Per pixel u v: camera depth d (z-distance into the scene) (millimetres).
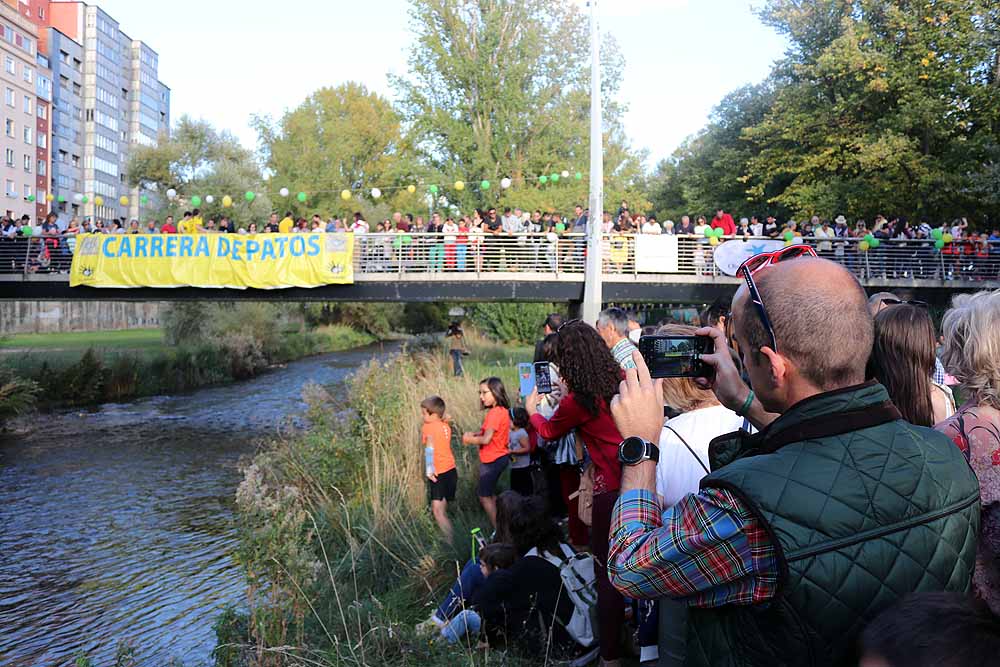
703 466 2482
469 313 36375
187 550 8672
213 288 19594
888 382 2564
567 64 35125
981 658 919
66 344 34781
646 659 3059
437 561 5770
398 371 11641
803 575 1313
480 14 34594
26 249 20578
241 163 42125
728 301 3883
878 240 19234
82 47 90812
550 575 4004
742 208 35750
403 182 35812
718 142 37719
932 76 25234
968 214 25859
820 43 29625
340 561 5949
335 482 8000
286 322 41562
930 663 934
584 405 3361
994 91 24422
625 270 19375
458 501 7414
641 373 1828
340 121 48625
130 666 5027
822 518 1334
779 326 1500
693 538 1431
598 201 14125
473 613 4121
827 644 1316
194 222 20906
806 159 28562
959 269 20062
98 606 7051
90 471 12984
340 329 40812
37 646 6211
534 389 6055
